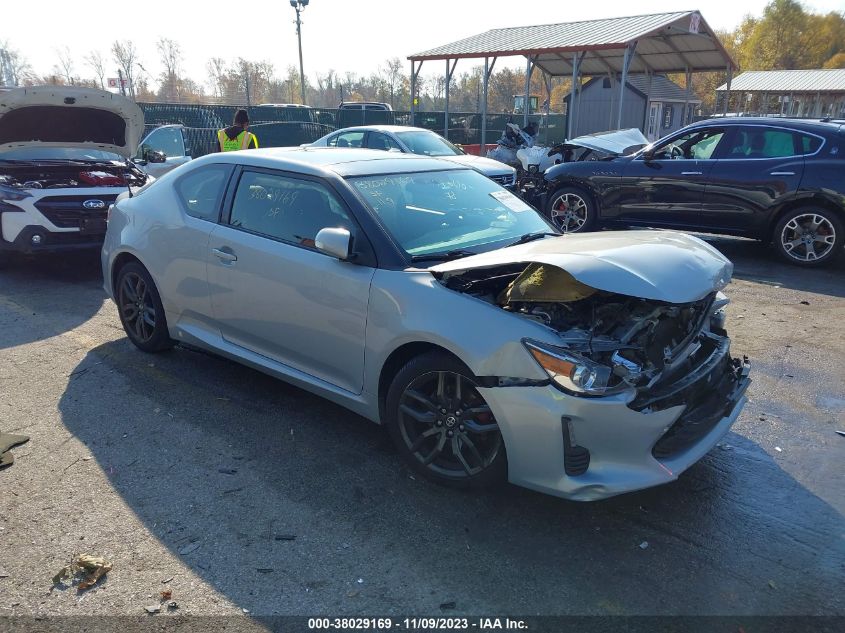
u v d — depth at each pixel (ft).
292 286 12.57
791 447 12.84
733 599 8.73
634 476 9.55
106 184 25.68
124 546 9.66
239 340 14.25
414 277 11.03
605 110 89.61
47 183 25.29
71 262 28.04
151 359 16.74
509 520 10.34
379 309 11.18
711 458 12.41
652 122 92.53
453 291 10.63
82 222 24.39
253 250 13.30
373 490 11.12
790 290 23.66
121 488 11.13
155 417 13.67
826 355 17.48
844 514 10.68
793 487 11.44
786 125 27.09
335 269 11.89
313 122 78.64
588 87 90.07
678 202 29.58
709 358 11.21
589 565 9.36
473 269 10.48
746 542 9.91
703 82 207.31
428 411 11.00
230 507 10.62
